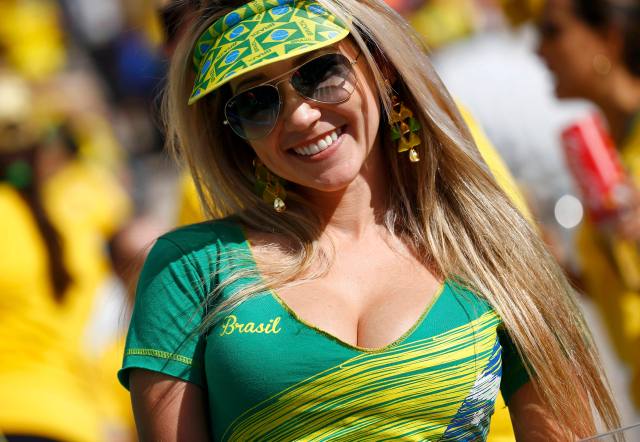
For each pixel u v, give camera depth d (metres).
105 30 11.89
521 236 3.50
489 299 3.33
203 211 3.68
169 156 3.87
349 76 3.32
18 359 5.43
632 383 5.48
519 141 6.27
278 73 3.29
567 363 3.44
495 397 3.31
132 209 7.21
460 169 3.51
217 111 3.54
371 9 3.41
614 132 5.68
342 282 3.37
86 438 5.43
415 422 3.20
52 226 5.61
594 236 5.46
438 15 9.78
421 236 3.49
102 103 10.51
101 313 5.76
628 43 5.57
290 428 3.17
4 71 7.78
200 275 3.32
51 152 6.26
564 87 5.80
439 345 3.21
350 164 3.36
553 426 3.43
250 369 3.18
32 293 5.48
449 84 6.46
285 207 3.50
